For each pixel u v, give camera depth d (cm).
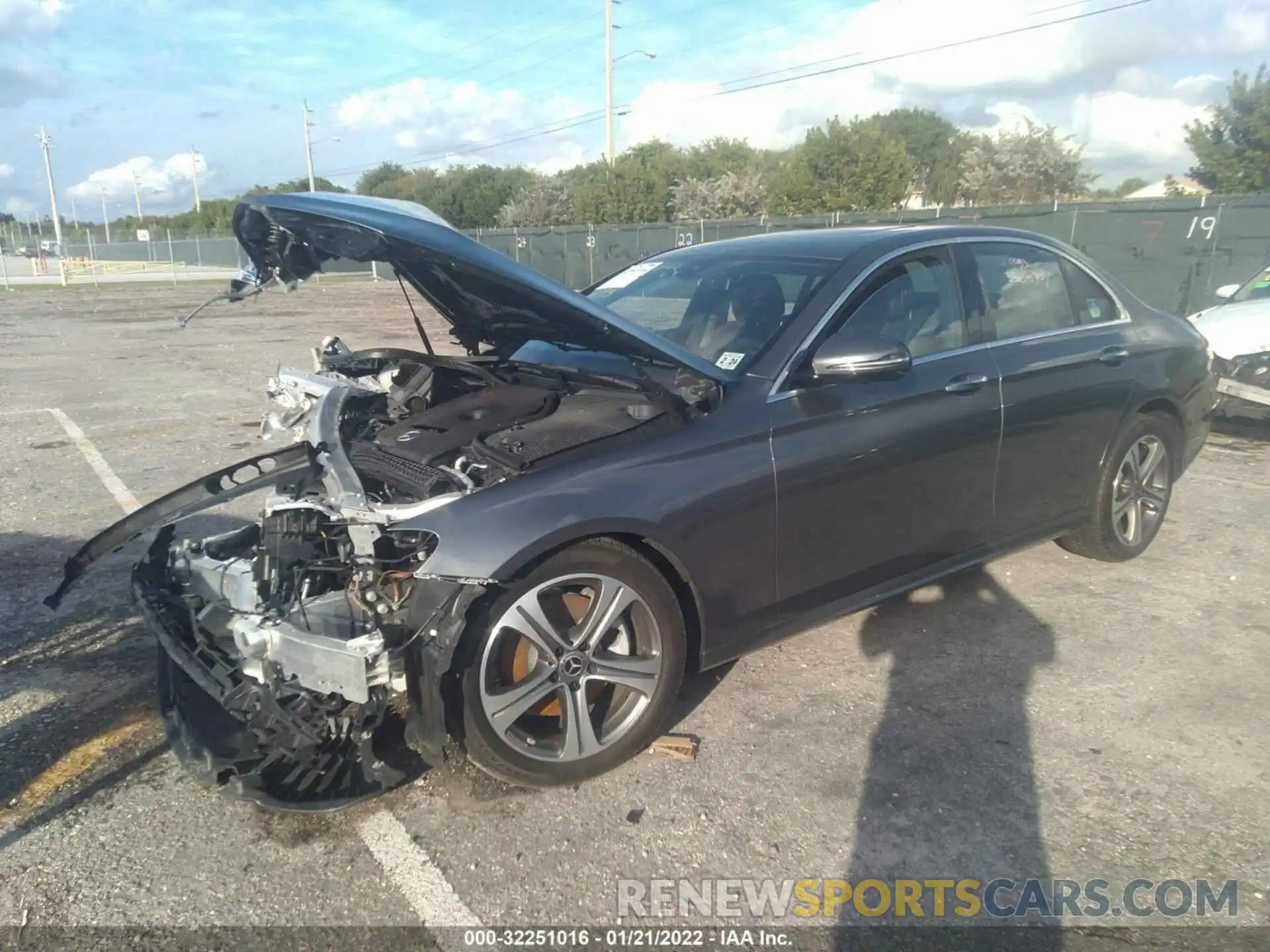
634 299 431
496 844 284
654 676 318
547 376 383
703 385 335
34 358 1442
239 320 2191
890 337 380
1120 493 480
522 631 291
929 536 391
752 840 285
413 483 301
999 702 362
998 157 3900
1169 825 289
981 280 420
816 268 387
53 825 294
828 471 347
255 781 275
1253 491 634
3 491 658
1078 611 442
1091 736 338
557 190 4669
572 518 288
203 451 777
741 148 4916
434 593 277
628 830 290
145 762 328
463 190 5919
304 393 423
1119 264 1641
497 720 292
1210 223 1523
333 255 360
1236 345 779
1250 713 352
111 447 795
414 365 421
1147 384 469
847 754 328
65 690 376
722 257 436
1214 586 469
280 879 270
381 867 275
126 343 1661
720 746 335
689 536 314
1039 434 423
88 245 6650
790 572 348
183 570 324
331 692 270
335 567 291
